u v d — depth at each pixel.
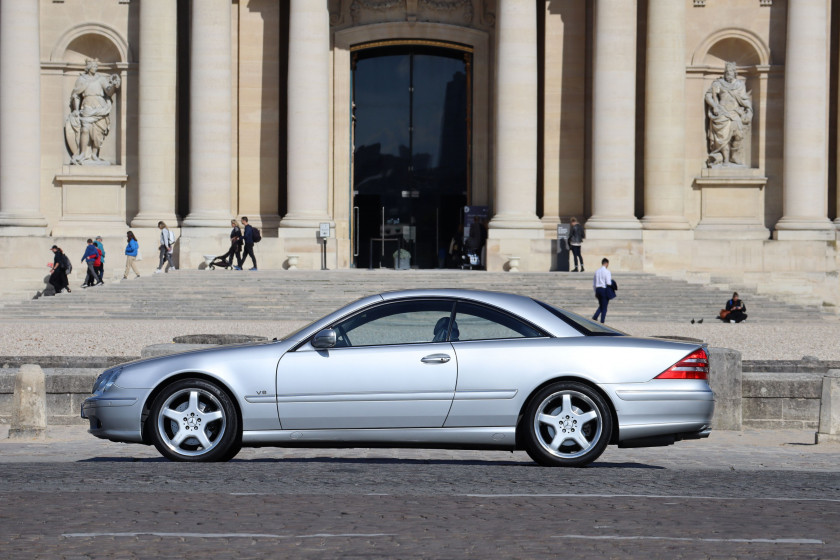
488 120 64.38
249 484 14.19
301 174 57.97
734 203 62.38
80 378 22.72
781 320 50.03
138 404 16.23
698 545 10.82
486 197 64.31
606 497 13.44
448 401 16.02
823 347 37.28
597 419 15.98
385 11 64.06
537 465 16.48
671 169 59.28
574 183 61.41
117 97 61.72
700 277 57.25
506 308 16.47
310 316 46.75
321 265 57.72
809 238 60.12
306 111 57.94
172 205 59.75
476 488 14.08
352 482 14.47
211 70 58.00
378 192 65.12
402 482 14.52
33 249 57.44
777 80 62.34
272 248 57.56
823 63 60.69
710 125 62.44
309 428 16.19
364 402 16.09
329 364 16.17
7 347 34.81
